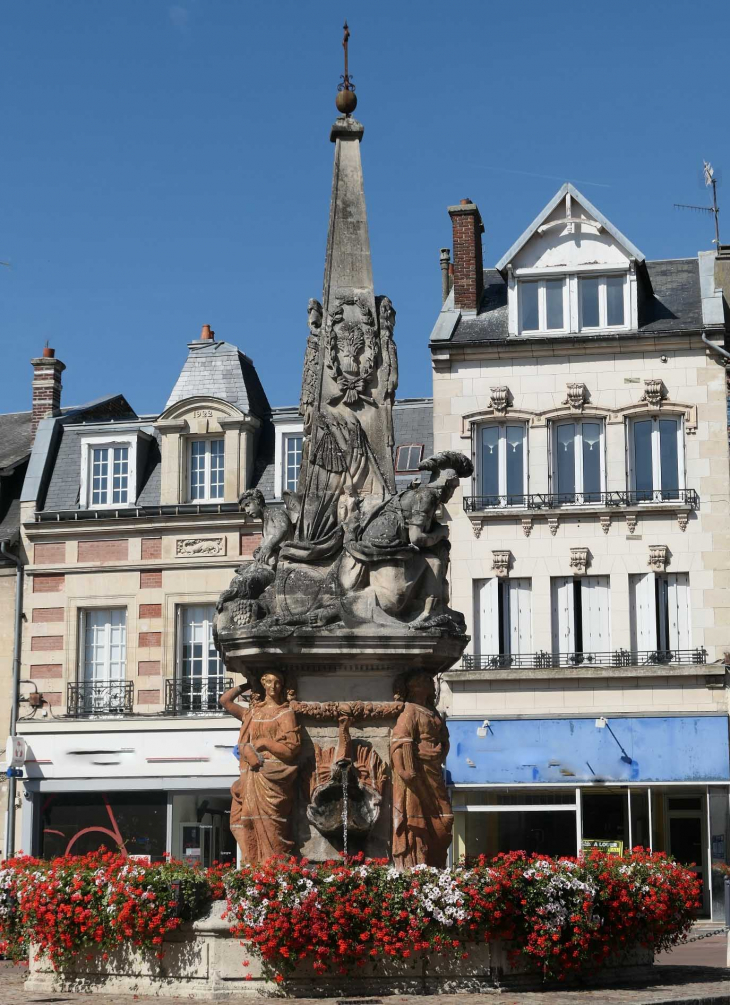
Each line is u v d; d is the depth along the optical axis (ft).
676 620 98.27
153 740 102.68
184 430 107.55
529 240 103.65
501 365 102.22
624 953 42.27
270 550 43.83
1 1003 37.09
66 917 39.27
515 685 98.07
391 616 42.11
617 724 96.43
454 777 97.71
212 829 101.81
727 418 99.19
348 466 44.80
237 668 43.34
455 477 44.19
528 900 38.81
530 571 99.60
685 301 104.12
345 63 49.29
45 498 109.70
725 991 38.63
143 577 105.60
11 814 103.81
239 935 37.35
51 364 119.85
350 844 40.91
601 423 100.99
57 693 105.50
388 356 46.14
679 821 96.27
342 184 48.08
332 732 41.55
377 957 37.60
